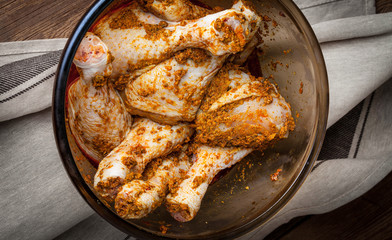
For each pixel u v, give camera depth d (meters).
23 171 0.46
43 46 0.48
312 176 0.52
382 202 0.56
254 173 0.44
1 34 0.49
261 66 0.45
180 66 0.39
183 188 0.40
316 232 0.56
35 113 0.48
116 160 0.38
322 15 0.54
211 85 0.41
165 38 0.38
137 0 0.39
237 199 0.43
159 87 0.39
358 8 0.54
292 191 0.39
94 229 0.50
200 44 0.38
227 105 0.41
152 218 0.40
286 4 0.38
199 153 0.42
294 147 0.42
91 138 0.39
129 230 0.36
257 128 0.41
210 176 0.42
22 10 0.50
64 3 0.51
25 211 0.46
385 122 0.53
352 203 0.56
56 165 0.47
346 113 0.53
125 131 0.40
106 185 0.37
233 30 0.37
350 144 0.54
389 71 0.50
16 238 0.45
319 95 0.39
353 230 0.56
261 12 0.41
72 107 0.38
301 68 0.41
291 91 0.43
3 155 0.46
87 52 0.35
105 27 0.39
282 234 0.56
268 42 0.43
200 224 0.42
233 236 0.39
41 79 0.46
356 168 0.51
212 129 0.41
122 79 0.40
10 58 0.47
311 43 0.38
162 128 0.41
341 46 0.51
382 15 0.50
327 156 0.54
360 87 0.50
